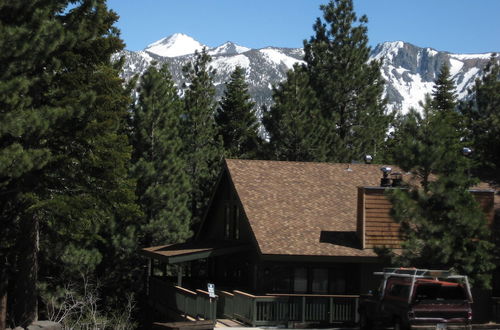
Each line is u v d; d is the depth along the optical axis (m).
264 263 30.73
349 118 59.44
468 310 22.11
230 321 29.06
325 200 33.88
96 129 30.22
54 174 30.62
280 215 31.81
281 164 36.81
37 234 31.19
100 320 31.61
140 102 45.59
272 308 27.61
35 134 27.38
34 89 29.44
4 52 25.77
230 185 37.03
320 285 30.98
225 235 38.06
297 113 53.66
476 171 36.94
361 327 25.70
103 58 32.41
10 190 29.20
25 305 30.70
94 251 38.44
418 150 26.12
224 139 79.19
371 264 30.45
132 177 44.00
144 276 44.12
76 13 30.75
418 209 25.58
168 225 44.69
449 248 25.00
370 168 37.66
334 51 59.66
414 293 21.91
